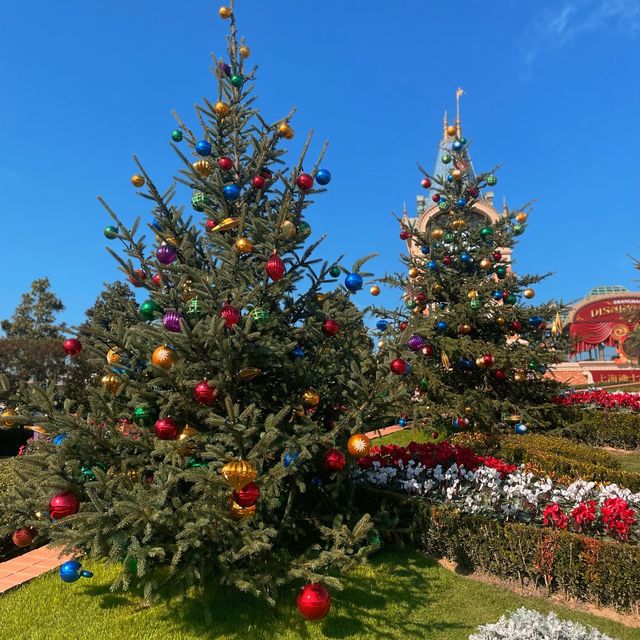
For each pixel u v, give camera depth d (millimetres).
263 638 3959
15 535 4539
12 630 4039
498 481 5926
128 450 4695
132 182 5246
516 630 3146
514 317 12312
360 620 4250
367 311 5340
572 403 13727
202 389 4102
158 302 4969
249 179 5707
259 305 4910
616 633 4113
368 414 4742
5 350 20391
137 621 4160
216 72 5910
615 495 5555
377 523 5746
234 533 4195
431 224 14055
